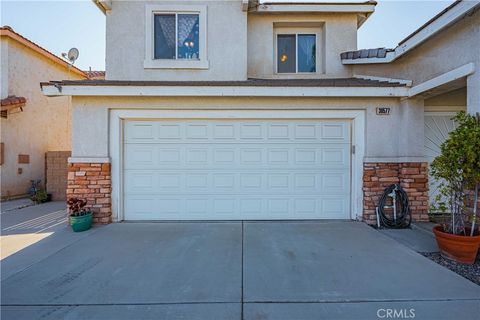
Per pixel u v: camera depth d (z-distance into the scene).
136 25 8.00
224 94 6.52
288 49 9.19
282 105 6.90
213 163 7.12
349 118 6.99
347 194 7.11
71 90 6.43
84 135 6.80
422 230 6.23
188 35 8.17
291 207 7.12
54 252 5.02
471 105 4.86
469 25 4.94
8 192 10.60
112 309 3.24
